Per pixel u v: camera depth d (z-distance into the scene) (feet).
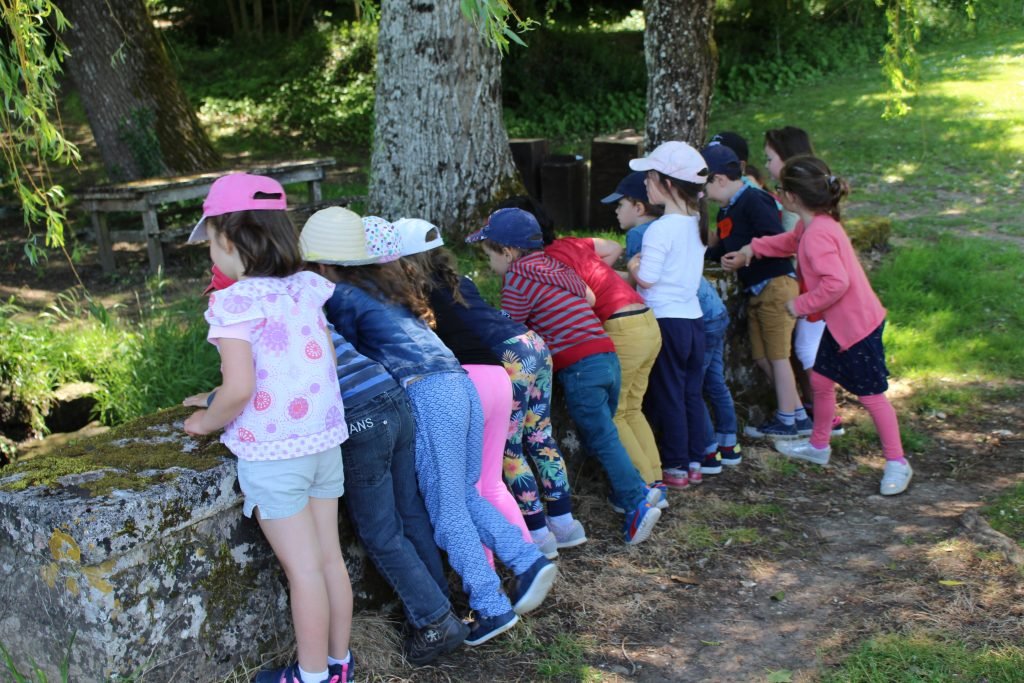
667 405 14.46
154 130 38.58
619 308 13.39
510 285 12.93
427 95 26.48
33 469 9.21
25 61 13.00
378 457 9.75
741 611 11.47
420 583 10.08
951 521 13.47
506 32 11.40
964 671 9.94
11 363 19.97
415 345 10.41
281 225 8.87
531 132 56.75
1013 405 17.92
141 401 19.31
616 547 13.05
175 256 31.07
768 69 64.39
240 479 8.97
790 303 14.38
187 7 72.49
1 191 40.42
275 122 57.57
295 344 8.79
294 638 10.07
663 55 28.55
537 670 10.32
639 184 14.58
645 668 10.38
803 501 14.43
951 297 23.65
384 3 26.53
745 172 16.58
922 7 68.54
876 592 11.69
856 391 14.52
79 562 8.25
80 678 8.80
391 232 10.69
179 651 9.02
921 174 39.19
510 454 12.17
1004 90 54.44
